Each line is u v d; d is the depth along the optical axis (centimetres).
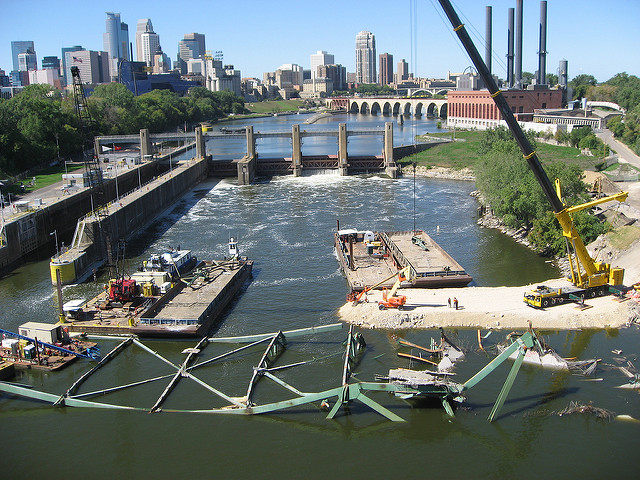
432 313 9156
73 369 8031
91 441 6381
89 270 12494
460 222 16025
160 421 6712
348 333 8831
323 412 6812
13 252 13362
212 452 6144
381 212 17638
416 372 7069
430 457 5988
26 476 5828
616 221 12962
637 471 5694
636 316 8912
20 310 10288
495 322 8931
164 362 8131
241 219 17188
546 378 7369
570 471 5731
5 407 7119
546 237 12600
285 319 9531
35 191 17612
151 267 11100
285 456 6053
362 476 5731
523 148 8956
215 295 10206
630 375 7356
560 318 8919
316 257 13012
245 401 6988
